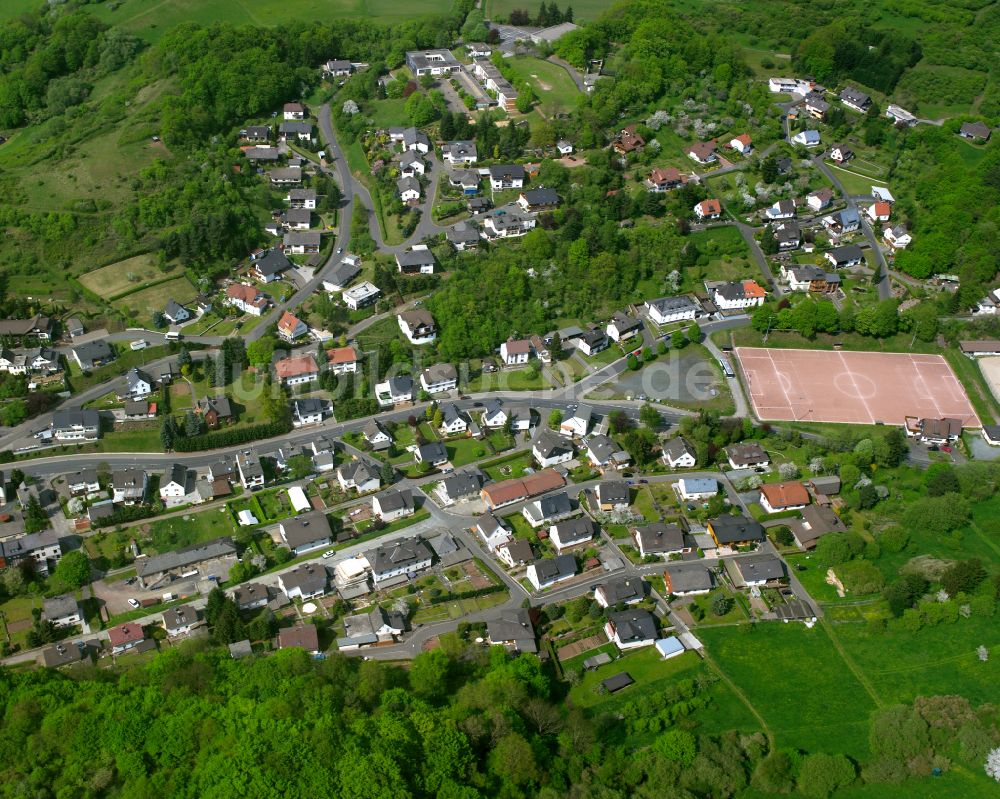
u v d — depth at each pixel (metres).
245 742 128.62
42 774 128.25
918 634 161.00
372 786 122.12
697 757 136.12
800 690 151.25
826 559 174.00
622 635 157.25
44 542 172.12
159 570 169.25
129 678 144.38
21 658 155.50
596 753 137.12
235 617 156.75
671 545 177.38
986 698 149.38
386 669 151.00
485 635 160.50
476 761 134.00
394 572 172.25
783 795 134.88
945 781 136.50
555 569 170.88
